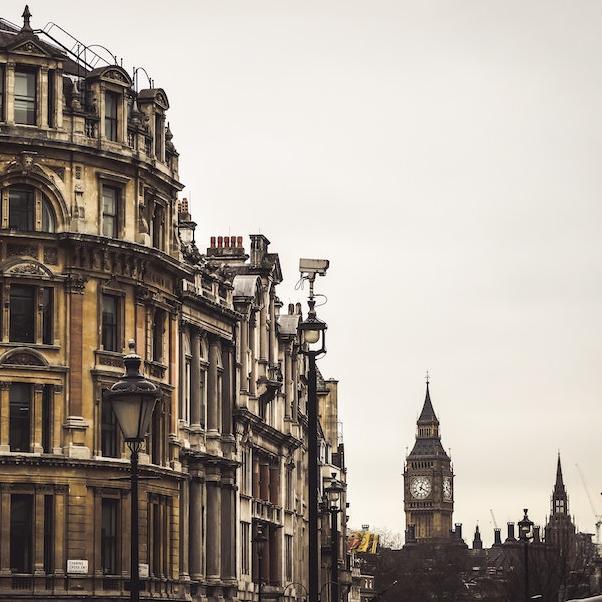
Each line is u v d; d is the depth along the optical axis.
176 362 147.25
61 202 134.12
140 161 139.38
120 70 139.12
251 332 178.00
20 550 129.75
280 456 193.88
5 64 133.12
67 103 136.00
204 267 159.38
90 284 135.00
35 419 131.38
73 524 131.62
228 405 163.88
